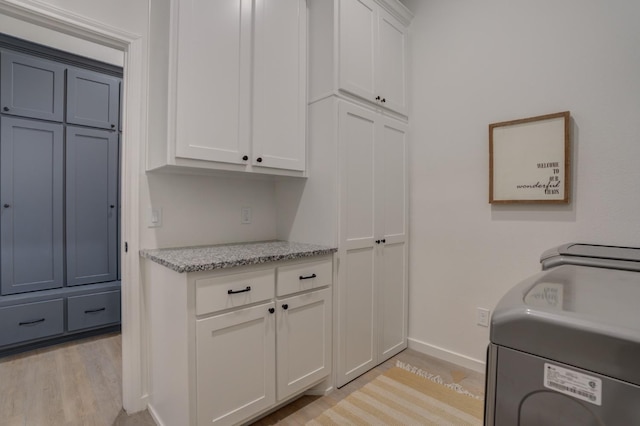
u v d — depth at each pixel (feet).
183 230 6.23
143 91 5.68
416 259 8.03
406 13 7.83
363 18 6.86
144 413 5.71
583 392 1.68
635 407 1.54
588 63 5.68
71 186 8.75
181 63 4.99
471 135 7.11
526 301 2.04
